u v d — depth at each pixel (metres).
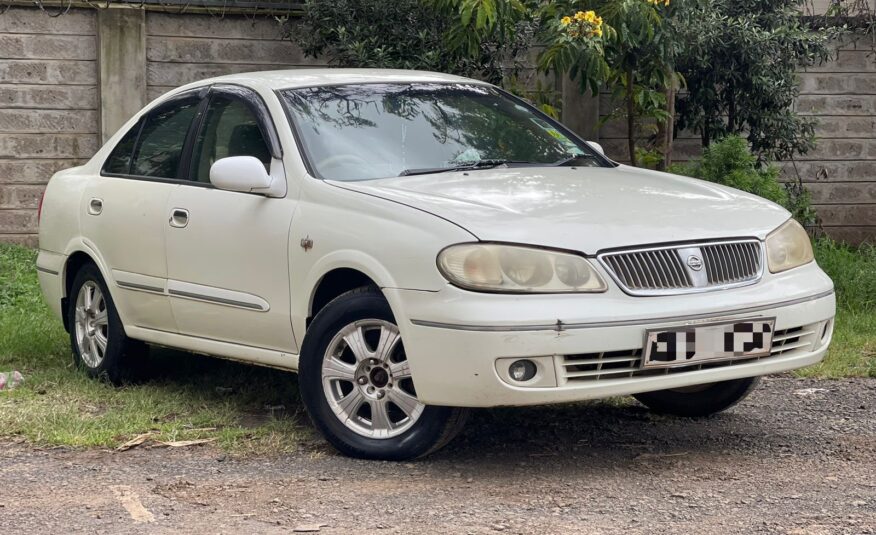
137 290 6.16
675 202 5.12
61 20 10.72
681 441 5.34
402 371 4.83
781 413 5.90
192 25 10.84
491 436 5.41
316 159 5.37
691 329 4.62
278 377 6.67
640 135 10.93
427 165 5.48
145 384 6.55
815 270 5.24
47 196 6.99
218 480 4.70
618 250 4.61
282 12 10.83
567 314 4.46
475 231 4.58
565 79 10.83
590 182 5.34
